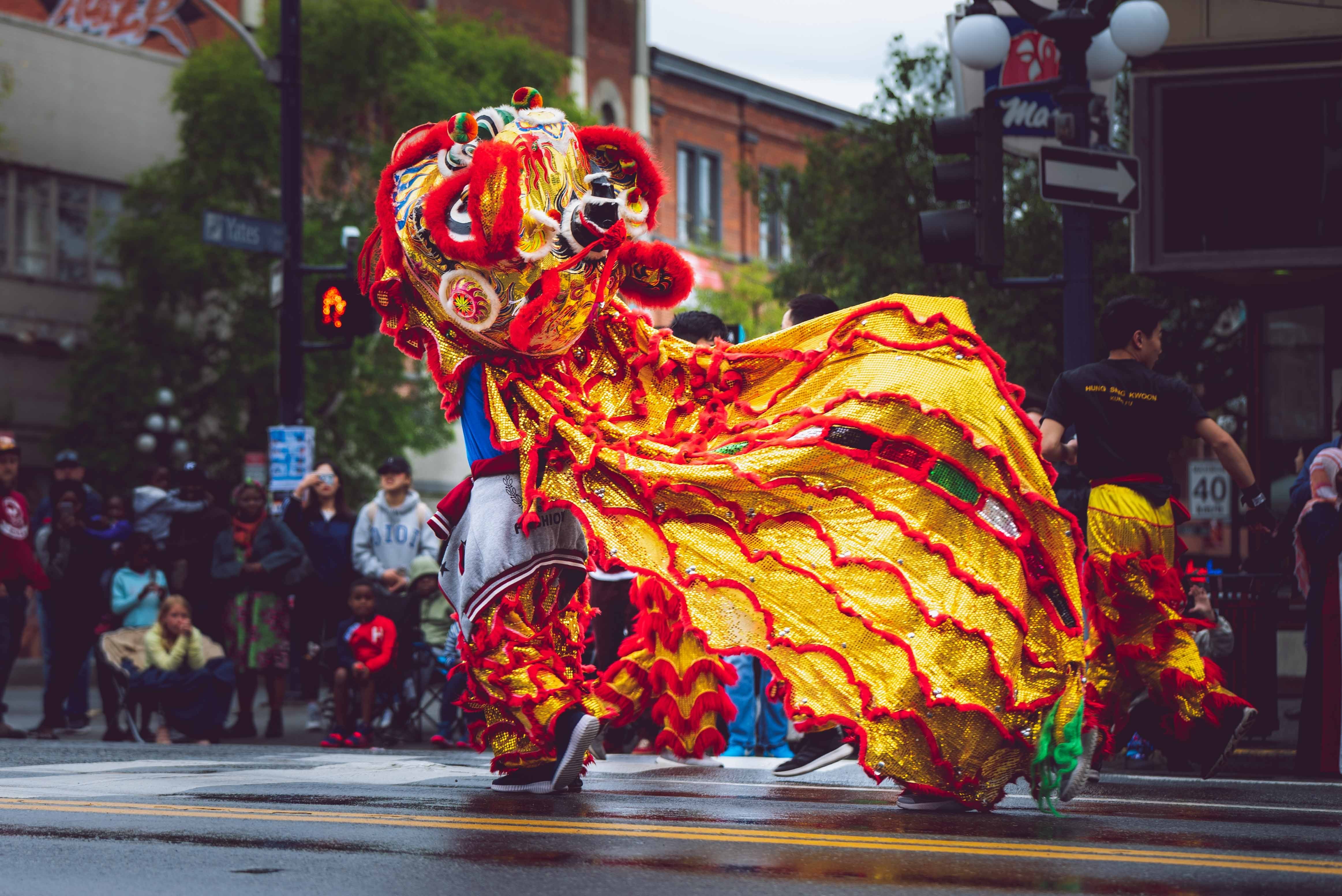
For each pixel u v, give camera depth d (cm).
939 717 611
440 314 696
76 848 523
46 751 1004
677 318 945
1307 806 702
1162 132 1655
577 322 687
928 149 2897
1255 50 1630
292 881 459
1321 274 1650
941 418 641
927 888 450
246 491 1566
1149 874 479
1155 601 809
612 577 1079
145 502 1745
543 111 689
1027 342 2688
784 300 3130
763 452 650
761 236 5738
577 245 667
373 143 3462
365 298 723
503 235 651
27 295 3594
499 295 673
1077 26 1213
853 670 618
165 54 3922
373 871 477
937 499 635
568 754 680
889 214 2923
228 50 3441
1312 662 926
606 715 698
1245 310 1897
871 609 622
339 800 667
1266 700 1188
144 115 3831
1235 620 1181
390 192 700
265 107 3347
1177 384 822
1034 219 2714
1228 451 818
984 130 1229
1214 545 2027
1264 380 1739
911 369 651
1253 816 653
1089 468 822
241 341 3356
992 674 618
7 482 1337
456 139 675
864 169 2917
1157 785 811
